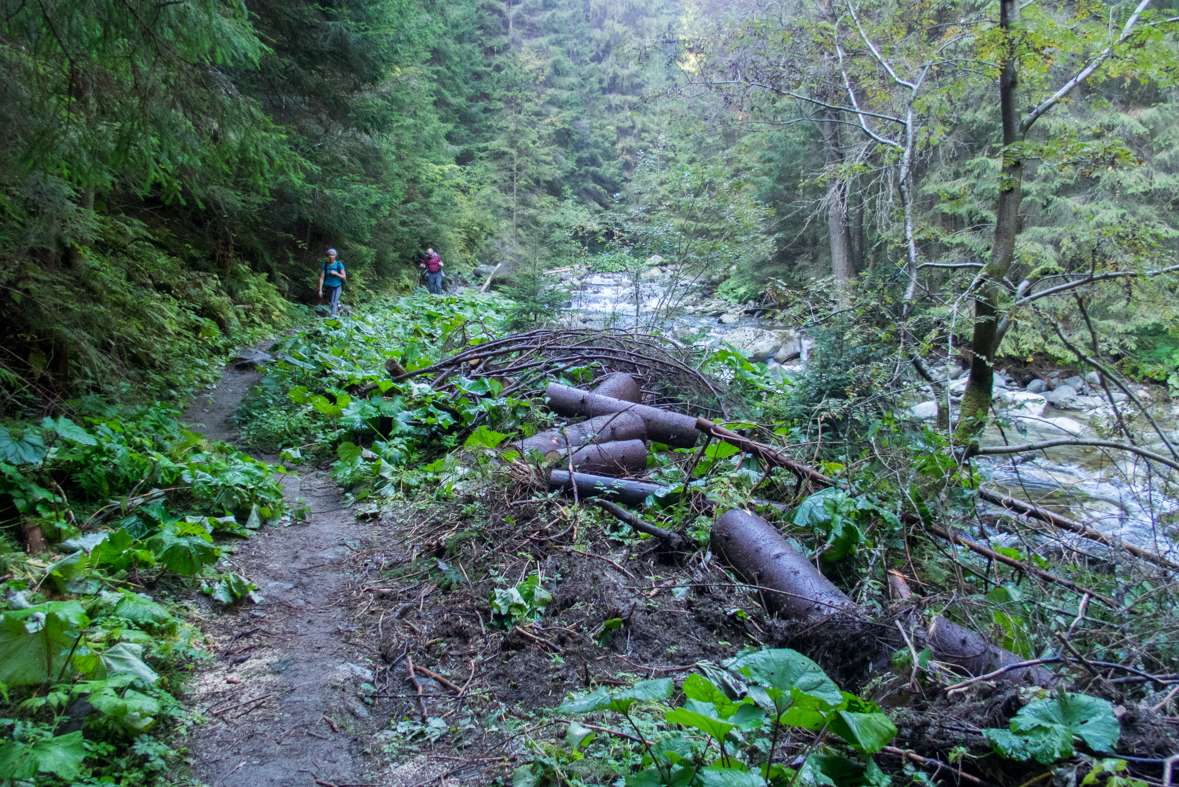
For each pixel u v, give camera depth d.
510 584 3.86
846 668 3.16
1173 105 12.91
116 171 5.52
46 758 2.00
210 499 4.68
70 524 3.87
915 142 7.28
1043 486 7.19
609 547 4.35
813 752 2.26
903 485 4.16
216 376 8.62
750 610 3.65
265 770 2.49
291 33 11.85
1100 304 11.26
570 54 45.84
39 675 2.28
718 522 4.26
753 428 6.10
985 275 5.64
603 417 6.14
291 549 4.43
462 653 3.33
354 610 3.71
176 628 3.08
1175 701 2.75
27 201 5.71
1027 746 2.23
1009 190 5.76
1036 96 6.45
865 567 4.00
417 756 2.64
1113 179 12.26
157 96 4.84
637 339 8.97
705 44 8.90
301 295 15.01
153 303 7.98
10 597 2.79
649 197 12.52
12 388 5.10
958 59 6.43
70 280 6.21
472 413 6.68
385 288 19.11
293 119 13.30
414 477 5.62
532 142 34.75
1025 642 3.30
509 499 4.77
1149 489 4.86
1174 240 12.89
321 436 6.66
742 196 12.38
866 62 7.53
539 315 11.65
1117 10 6.04
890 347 6.22
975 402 5.80
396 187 18.42
